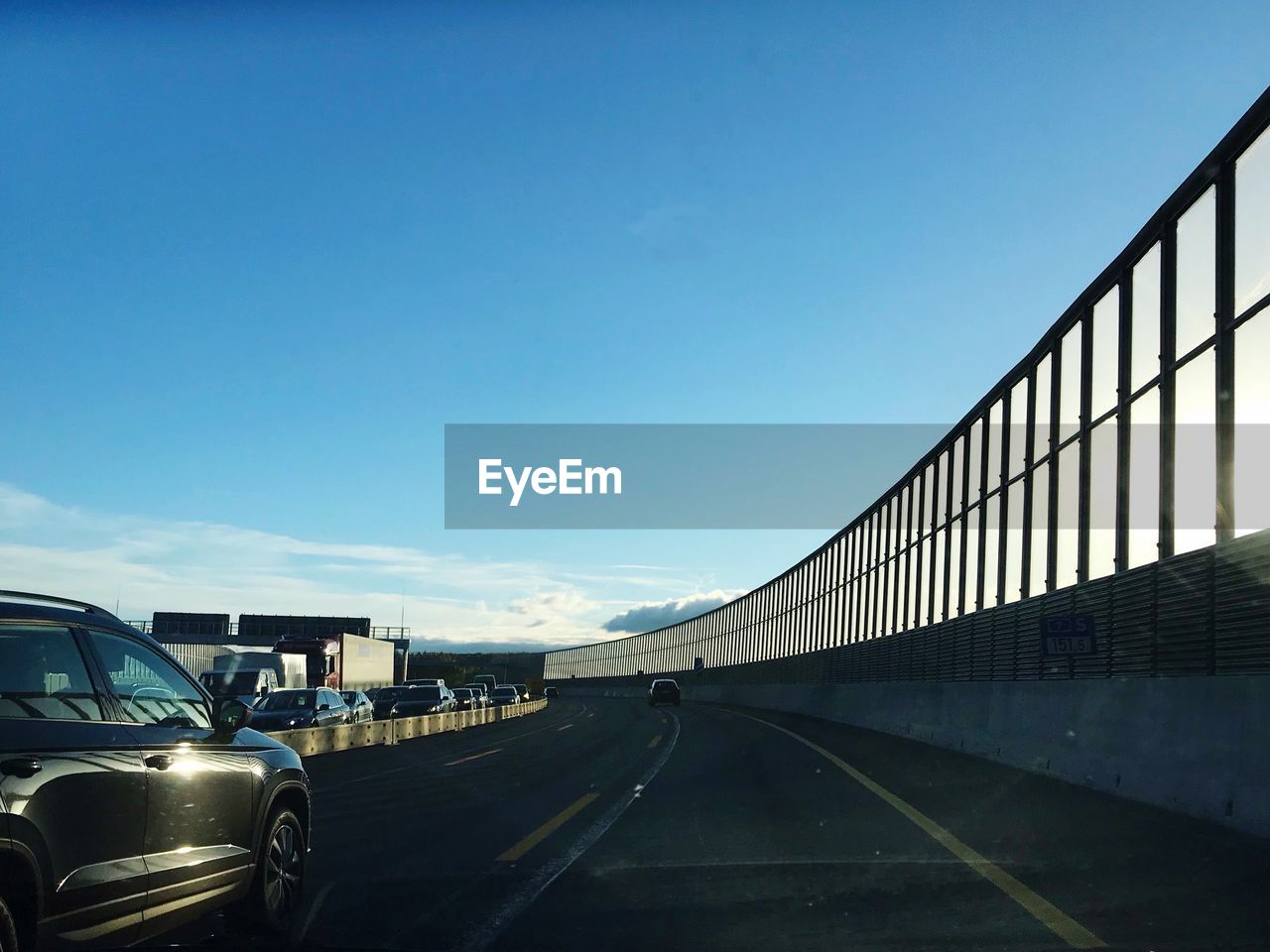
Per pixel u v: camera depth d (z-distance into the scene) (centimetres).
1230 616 1416
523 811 1390
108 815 575
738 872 948
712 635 10681
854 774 1861
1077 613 2081
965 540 3200
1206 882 860
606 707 7350
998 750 2100
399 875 945
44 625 588
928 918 764
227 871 687
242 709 725
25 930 514
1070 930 720
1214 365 1661
